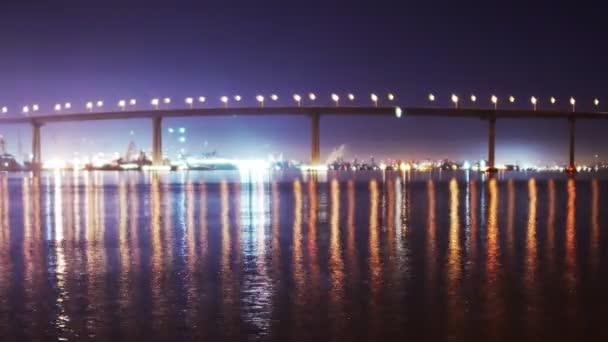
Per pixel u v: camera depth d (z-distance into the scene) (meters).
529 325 13.54
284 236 28.86
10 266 20.78
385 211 44.22
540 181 130.88
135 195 69.69
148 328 13.53
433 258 21.91
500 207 48.25
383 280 17.98
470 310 14.67
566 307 14.91
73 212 44.50
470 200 58.09
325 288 17.00
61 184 108.44
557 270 19.48
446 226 33.22
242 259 21.91
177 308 15.02
